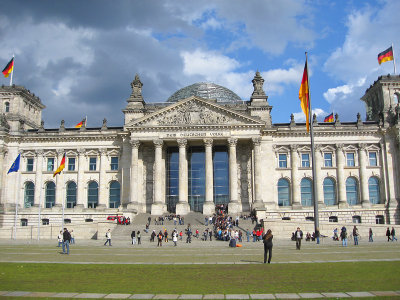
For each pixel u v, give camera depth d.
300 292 26.34
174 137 113.25
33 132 126.31
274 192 118.19
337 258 44.69
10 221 120.25
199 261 44.22
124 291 27.23
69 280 31.77
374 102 132.00
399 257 45.00
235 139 112.12
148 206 118.50
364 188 117.44
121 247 68.69
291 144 120.62
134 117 122.12
